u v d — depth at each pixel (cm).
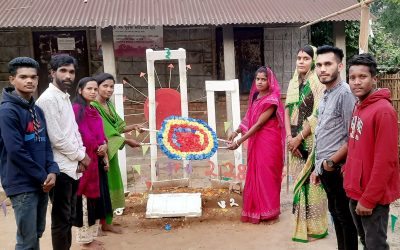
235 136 504
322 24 976
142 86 939
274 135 461
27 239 308
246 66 962
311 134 406
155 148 553
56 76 332
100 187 420
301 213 416
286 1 820
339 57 329
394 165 263
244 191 478
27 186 303
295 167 429
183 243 424
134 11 746
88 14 728
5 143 292
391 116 259
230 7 780
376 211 270
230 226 465
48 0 785
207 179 641
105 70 728
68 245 362
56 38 918
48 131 327
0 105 300
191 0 809
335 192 332
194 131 485
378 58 1060
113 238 441
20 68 298
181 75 540
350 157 285
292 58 970
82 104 397
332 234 433
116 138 451
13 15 712
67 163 339
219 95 948
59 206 344
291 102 427
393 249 381
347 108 318
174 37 926
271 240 423
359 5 509
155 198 496
